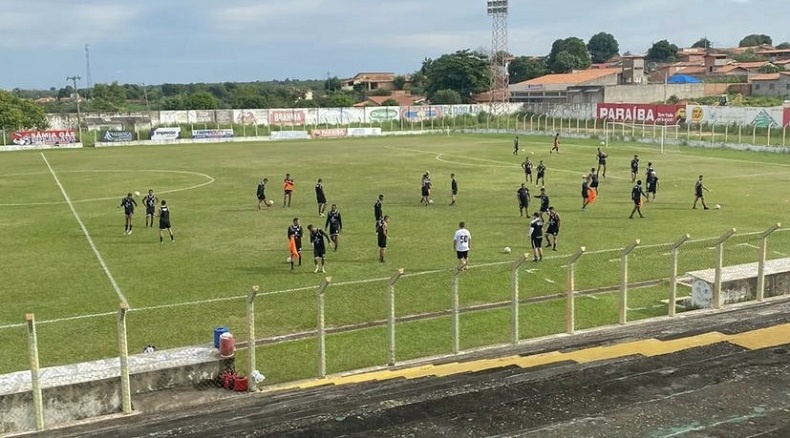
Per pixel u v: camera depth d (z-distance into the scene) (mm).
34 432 13555
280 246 32625
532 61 199875
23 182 56812
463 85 164125
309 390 14883
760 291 21141
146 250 31938
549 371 13531
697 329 16594
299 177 58875
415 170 63000
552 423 10883
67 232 36188
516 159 71625
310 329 21141
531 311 22500
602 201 44719
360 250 31516
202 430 12008
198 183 55656
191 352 16250
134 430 12812
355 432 11016
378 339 20109
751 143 76188
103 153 85562
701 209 41062
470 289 24953
